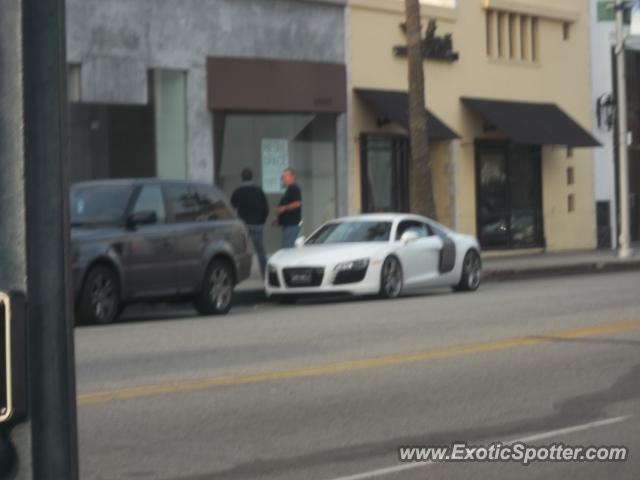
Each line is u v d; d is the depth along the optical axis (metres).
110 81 31.52
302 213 37.28
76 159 31.02
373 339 19.25
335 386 14.82
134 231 22.48
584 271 40.34
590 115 51.66
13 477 3.63
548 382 15.27
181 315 25.41
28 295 3.63
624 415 13.29
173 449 11.39
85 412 13.02
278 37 36.25
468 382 15.22
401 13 40.94
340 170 38.53
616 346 18.34
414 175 36.09
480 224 45.16
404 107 39.78
